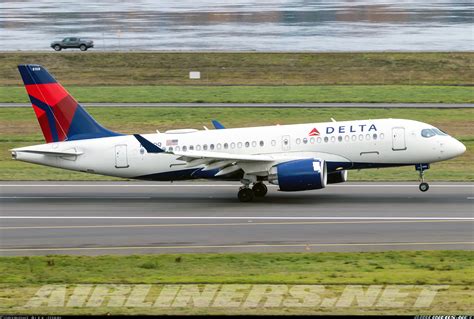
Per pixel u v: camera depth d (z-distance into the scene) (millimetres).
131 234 185625
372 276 148500
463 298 133500
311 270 153750
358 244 173750
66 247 174500
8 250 172375
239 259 162625
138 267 157625
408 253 165125
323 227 189500
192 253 167875
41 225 195625
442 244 172750
